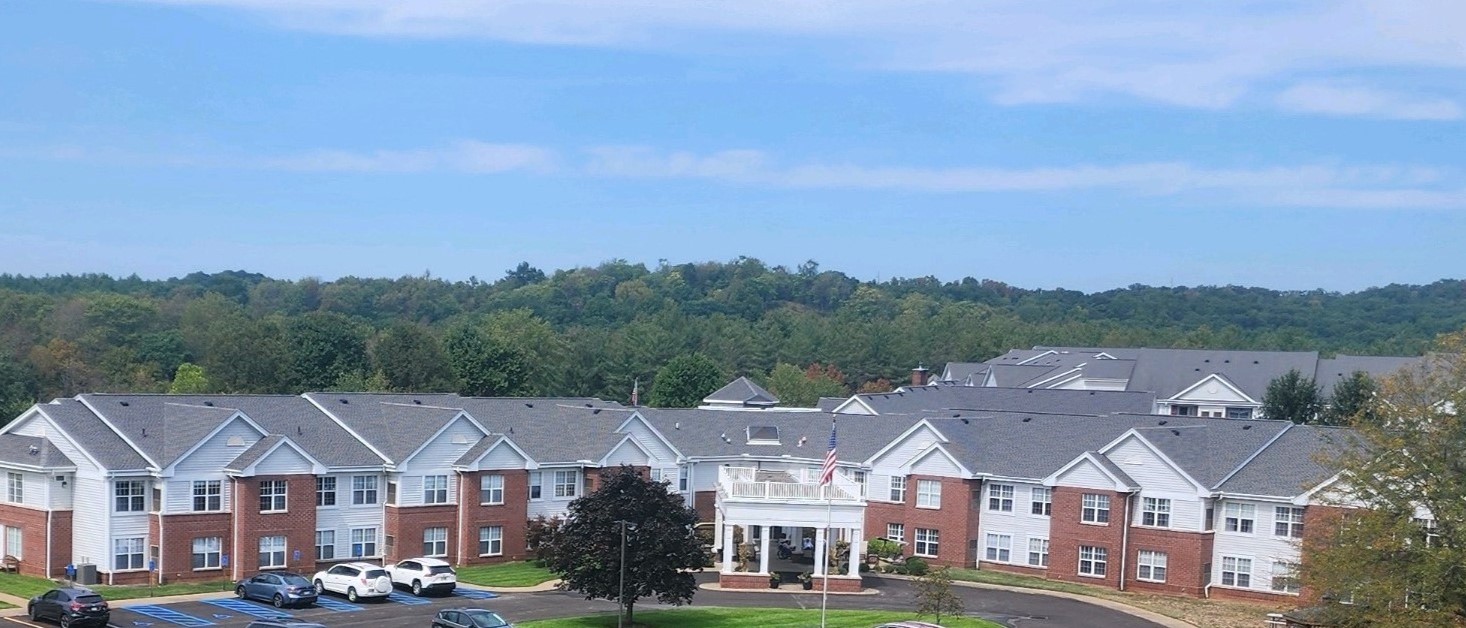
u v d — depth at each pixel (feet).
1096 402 373.61
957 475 267.18
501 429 274.16
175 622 189.26
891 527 276.00
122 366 488.02
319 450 244.83
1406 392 172.86
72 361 458.50
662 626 197.47
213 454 231.50
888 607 219.20
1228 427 259.39
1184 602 234.79
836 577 236.22
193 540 228.02
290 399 262.47
